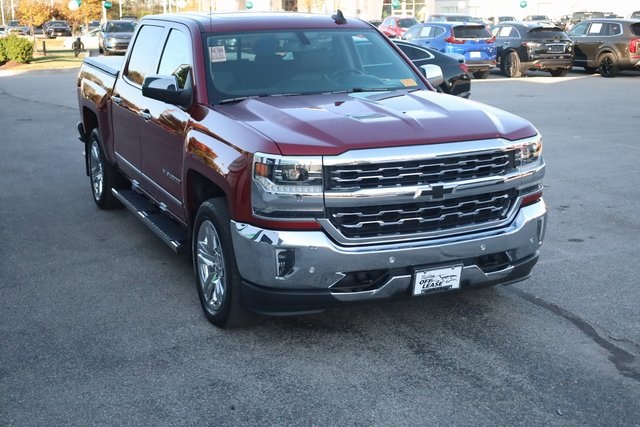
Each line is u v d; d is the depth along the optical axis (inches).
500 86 824.9
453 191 172.1
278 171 164.6
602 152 426.9
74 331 193.9
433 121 178.5
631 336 187.3
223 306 185.6
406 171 168.2
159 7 2564.0
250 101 200.2
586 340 184.9
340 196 165.0
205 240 194.5
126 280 231.9
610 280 226.8
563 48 936.3
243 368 172.1
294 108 189.5
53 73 1068.5
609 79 911.0
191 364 174.2
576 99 684.7
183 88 213.9
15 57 1144.8
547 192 337.7
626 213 302.8
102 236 279.0
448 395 158.4
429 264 172.7
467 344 182.9
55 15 2652.6
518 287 220.7
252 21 229.5
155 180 239.6
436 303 208.2
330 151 164.6
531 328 191.9
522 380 164.4
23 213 312.5
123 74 273.9
